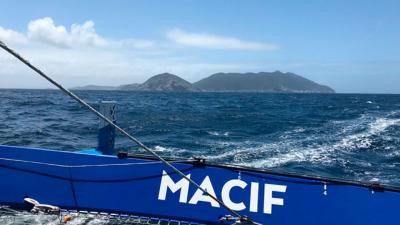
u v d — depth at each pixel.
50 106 46.25
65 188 4.57
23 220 5.77
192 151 16.42
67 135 20.38
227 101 81.69
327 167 13.89
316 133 23.47
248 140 20.09
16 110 37.81
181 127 25.91
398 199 4.16
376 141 19.92
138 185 4.55
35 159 4.68
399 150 17.45
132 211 4.43
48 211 4.44
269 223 4.19
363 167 13.96
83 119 29.80
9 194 4.55
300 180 4.39
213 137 21.17
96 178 4.61
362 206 4.16
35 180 4.60
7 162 4.66
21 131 21.02
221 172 4.52
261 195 4.35
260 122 30.31
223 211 4.31
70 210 4.48
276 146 18.00
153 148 16.86
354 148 17.88
